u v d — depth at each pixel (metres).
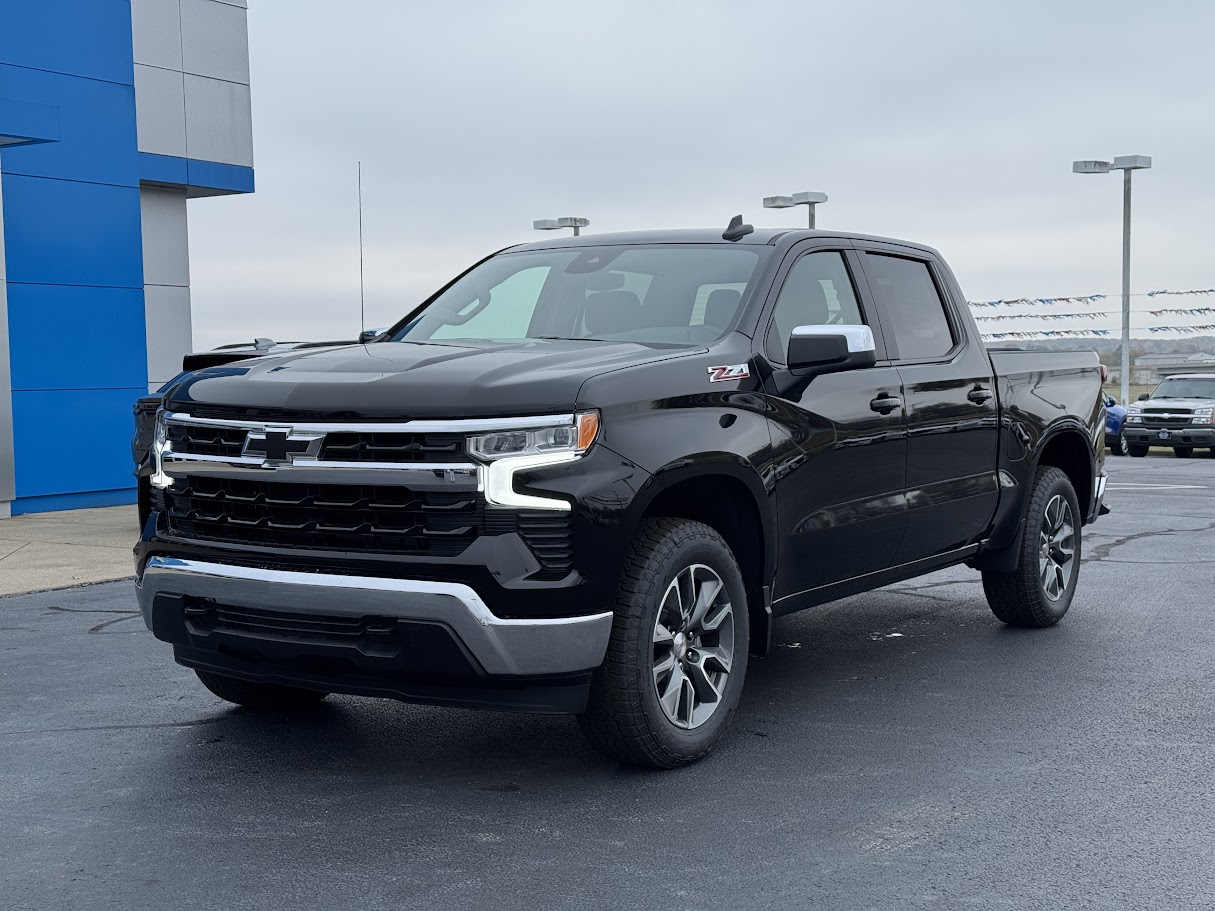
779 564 5.08
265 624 4.39
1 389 13.66
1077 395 7.42
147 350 17.00
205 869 3.76
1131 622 7.50
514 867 3.76
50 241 14.72
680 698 4.68
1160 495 16.14
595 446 4.23
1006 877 3.66
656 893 3.56
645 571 4.41
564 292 5.60
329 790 4.50
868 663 6.48
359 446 4.22
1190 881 3.63
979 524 6.56
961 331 6.56
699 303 5.27
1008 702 5.68
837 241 5.89
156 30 16.52
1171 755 4.88
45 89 14.62
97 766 4.79
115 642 7.09
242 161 17.70
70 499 15.04
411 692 4.30
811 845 3.93
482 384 4.23
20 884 3.65
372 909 3.46
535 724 5.36
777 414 5.00
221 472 4.49
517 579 4.10
